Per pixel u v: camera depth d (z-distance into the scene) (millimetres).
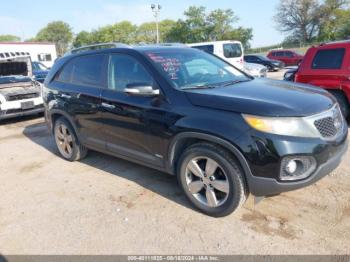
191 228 3203
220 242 2971
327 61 6262
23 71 11602
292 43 65875
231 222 3240
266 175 2871
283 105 2914
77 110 4562
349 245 2812
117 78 4055
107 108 4062
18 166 5215
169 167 3578
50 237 3219
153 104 3523
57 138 5312
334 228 3045
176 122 3291
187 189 3482
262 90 3387
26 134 7297
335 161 3064
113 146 4219
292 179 2867
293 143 2785
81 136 4715
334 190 3713
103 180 4426
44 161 5359
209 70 4039
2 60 10703
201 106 3172
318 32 63812
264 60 23250
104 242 3088
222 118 3006
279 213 3330
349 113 6199
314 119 2895
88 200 3900
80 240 3141
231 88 3480
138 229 3246
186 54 4191
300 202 3504
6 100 8141
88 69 4520
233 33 66375
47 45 32344
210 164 3207
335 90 6188
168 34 73688
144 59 3777
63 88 4828
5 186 4477
